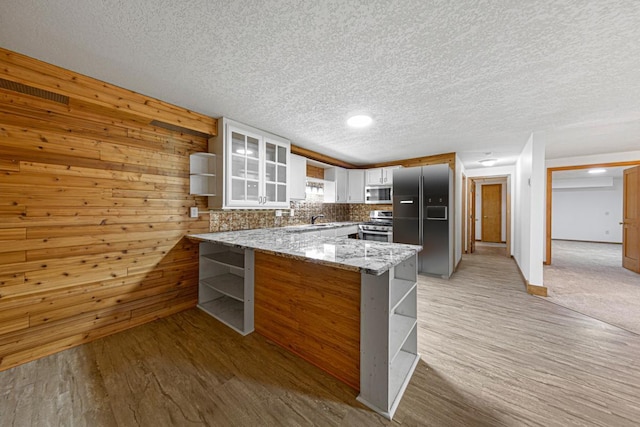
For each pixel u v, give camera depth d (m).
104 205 2.11
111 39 1.42
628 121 2.66
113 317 2.17
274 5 1.17
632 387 1.54
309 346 1.80
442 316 2.55
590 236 8.25
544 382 1.59
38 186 1.80
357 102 2.23
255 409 1.38
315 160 4.27
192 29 1.34
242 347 1.98
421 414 1.35
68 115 1.91
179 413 1.35
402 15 1.23
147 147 2.35
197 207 2.75
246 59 1.61
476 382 1.60
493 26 1.30
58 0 1.14
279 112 2.46
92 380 1.60
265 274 2.14
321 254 1.65
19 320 1.74
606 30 1.31
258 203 2.92
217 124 2.65
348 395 1.49
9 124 1.68
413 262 1.89
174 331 2.22
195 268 2.74
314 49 1.51
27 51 1.53
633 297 3.09
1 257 1.67
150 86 1.96
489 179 6.59
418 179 4.06
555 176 7.45
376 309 1.39
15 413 1.34
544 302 2.92
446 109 2.37
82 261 2.01
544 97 2.11
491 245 7.32
